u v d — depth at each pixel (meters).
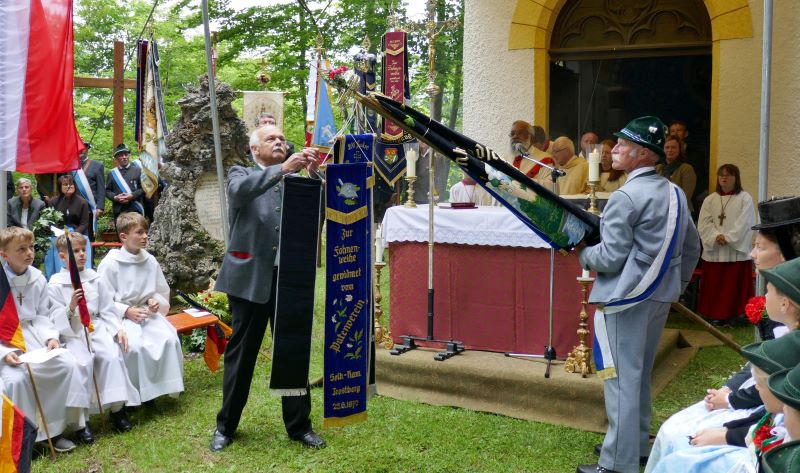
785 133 7.72
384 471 4.07
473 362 5.07
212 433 4.65
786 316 2.38
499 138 8.86
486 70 8.87
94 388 4.73
